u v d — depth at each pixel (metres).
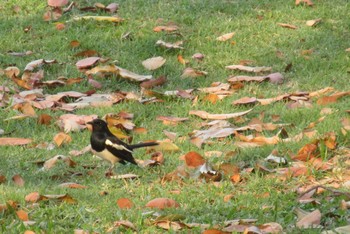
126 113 12.91
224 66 14.95
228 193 10.27
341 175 10.76
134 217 9.38
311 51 15.30
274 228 8.96
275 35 15.88
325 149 11.29
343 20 16.41
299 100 13.44
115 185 10.59
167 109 13.39
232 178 10.66
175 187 10.52
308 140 11.80
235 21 16.31
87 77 14.46
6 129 12.54
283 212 9.52
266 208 9.62
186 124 12.86
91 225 9.18
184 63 14.97
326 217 9.45
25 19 16.41
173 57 15.25
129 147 10.98
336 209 9.59
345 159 11.23
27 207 9.69
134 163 10.98
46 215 9.48
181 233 9.00
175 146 11.68
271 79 14.31
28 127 12.62
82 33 15.80
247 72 14.73
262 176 10.77
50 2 16.70
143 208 9.70
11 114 12.93
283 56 15.20
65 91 14.05
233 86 14.09
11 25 16.19
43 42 15.59
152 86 14.23
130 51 15.34
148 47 15.47
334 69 14.75
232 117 12.84
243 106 13.45
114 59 15.08
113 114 12.86
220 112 13.22
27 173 11.00
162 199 9.74
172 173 10.75
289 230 9.06
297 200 9.85
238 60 15.10
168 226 9.10
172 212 9.56
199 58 15.12
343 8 16.80
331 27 16.14
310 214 9.24
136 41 15.61
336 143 11.66
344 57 15.06
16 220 9.30
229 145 11.91
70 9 16.70
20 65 14.80
